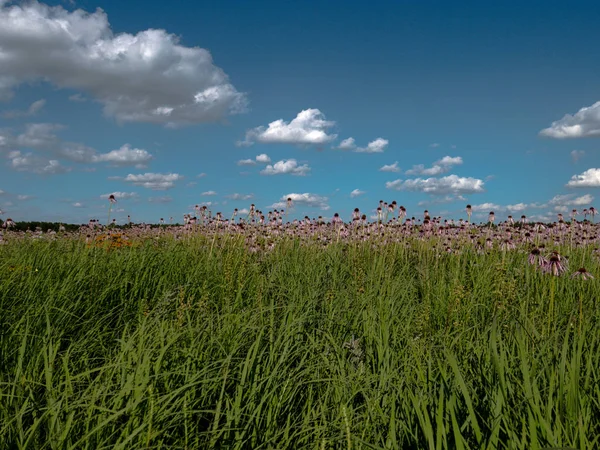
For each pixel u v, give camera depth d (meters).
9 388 2.99
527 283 5.91
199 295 6.04
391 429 2.44
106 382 2.84
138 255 7.54
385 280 7.23
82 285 5.60
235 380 3.27
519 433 2.36
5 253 7.47
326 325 4.90
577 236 13.17
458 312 5.09
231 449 2.59
